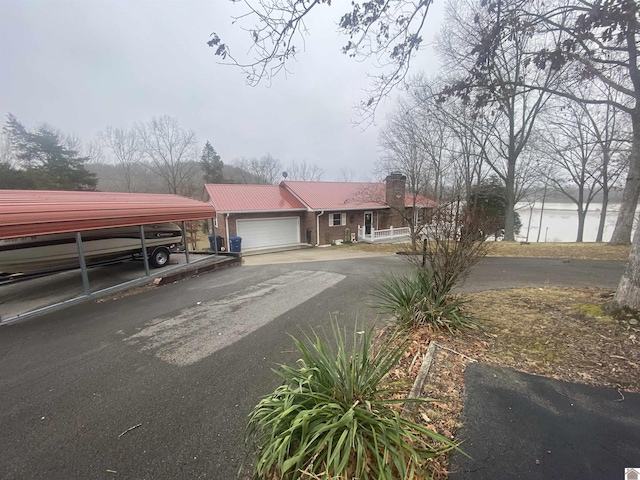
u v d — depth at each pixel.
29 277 7.42
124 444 2.29
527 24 3.91
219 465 2.06
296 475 1.60
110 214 7.17
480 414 2.28
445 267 4.00
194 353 3.87
